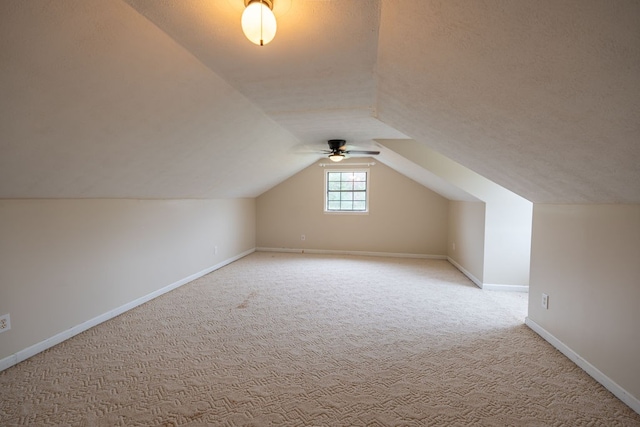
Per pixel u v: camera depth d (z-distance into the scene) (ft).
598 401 5.93
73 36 4.15
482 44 3.71
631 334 5.72
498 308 10.91
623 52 2.77
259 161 14.23
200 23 4.42
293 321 9.75
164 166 9.57
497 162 7.79
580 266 7.11
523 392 6.22
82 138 6.26
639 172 4.54
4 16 3.48
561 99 3.92
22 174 6.38
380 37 4.74
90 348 7.91
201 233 15.20
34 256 7.59
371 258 19.49
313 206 21.04
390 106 7.99
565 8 2.64
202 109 7.63
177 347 8.00
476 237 13.92
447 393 6.19
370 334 8.84
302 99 7.93
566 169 5.85
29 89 4.55
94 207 9.29
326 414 5.59
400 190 19.72
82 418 5.42
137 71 5.37
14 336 7.14
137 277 11.07
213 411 5.64
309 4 3.98
